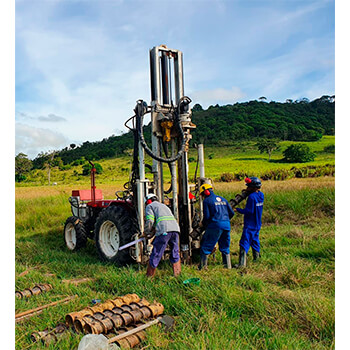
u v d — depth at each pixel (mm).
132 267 6066
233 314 3857
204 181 6332
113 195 19234
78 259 7059
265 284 4672
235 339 3365
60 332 3578
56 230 10383
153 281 5027
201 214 6398
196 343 3191
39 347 3256
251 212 5809
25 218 11961
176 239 5312
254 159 74938
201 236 6367
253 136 109438
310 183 15312
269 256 6160
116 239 6688
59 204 13859
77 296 4621
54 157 93812
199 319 3707
